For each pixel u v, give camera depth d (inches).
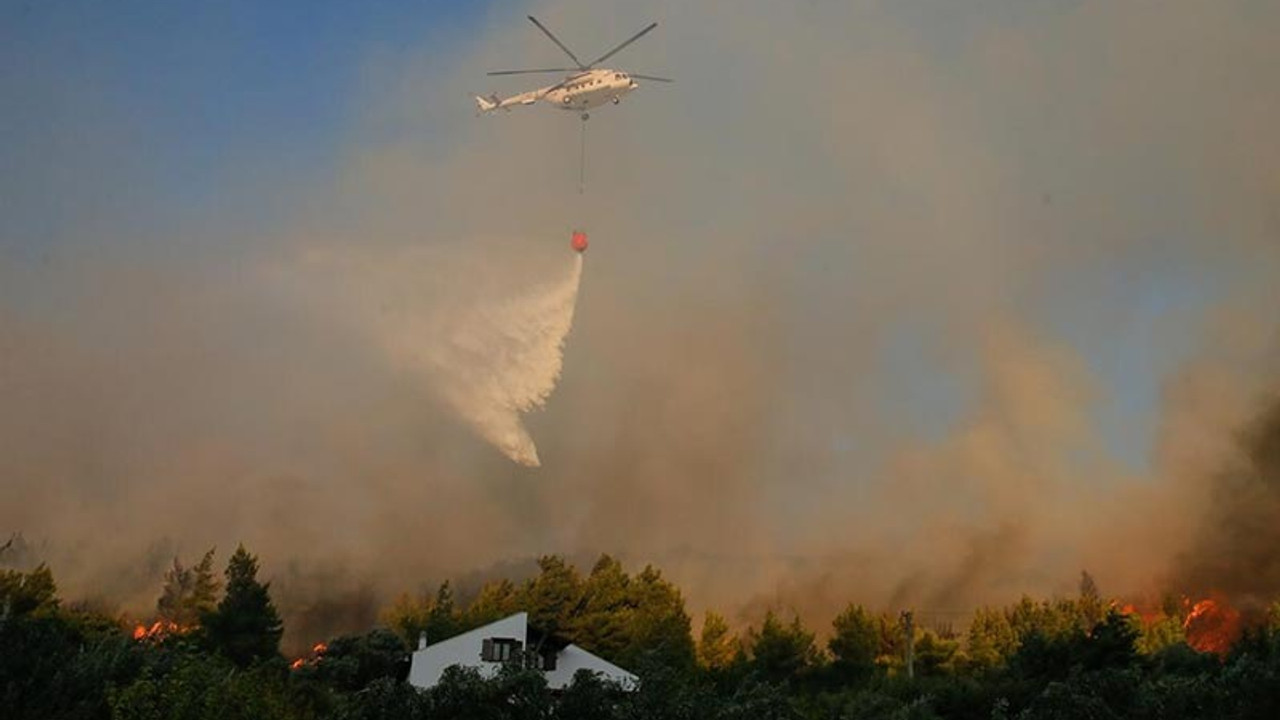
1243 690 1224.2
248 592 2568.9
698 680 2386.8
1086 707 1208.8
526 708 965.2
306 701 1187.3
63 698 1043.9
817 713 1887.3
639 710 1001.5
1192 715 1222.9
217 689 996.6
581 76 2342.5
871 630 2778.1
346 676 2268.7
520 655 1059.3
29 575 2637.8
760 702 1074.7
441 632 2753.4
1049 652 2139.5
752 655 2805.1
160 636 2635.3
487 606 2955.2
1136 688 1290.6
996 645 2856.8
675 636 2714.1
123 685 1092.5
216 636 2465.6
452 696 959.6
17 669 1078.4
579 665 1937.7
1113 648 2103.8
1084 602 3110.2
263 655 2485.2
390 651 2511.1
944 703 1947.6
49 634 1176.2
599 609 2906.0
